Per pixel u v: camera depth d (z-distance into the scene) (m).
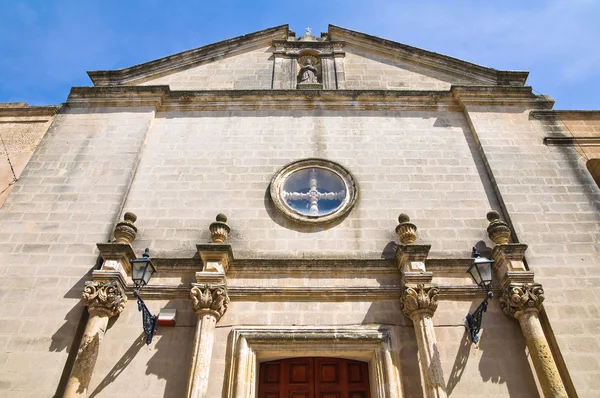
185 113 12.72
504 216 10.48
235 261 9.42
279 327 8.70
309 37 15.53
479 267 8.27
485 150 11.66
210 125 12.38
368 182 11.16
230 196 10.82
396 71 14.36
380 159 11.65
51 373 8.05
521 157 11.55
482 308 8.41
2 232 9.88
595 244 9.84
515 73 13.84
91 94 12.84
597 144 11.92
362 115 12.71
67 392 7.56
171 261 9.48
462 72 14.17
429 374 7.84
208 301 8.62
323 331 8.57
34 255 9.53
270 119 12.55
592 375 8.10
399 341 8.61
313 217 10.34
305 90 13.00
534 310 8.63
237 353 8.33
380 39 14.91
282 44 15.01
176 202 10.70
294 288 9.14
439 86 13.99
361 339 8.48
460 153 11.84
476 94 13.02
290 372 8.84
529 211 10.42
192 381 7.78
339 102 12.95
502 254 9.30
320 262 9.44
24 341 8.38
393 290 9.15
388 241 10.05
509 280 8.98
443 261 9.54
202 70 14.31
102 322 8.45
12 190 10.67
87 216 10.21
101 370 8.18
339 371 8.85
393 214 10.55
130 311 8.91
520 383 8.18
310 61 14.70
